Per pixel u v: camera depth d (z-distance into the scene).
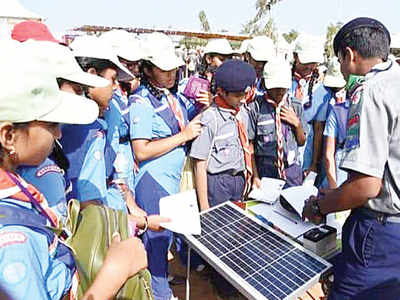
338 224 1.86
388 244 1.48
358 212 1.56
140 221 1.67
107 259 1.00
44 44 1.36
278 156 2.79
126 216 1.34
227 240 1.66
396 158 1.40
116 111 2.01
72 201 1.25
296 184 2.88
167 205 1.79
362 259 1.54
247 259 1.51
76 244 1.09
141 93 2.32
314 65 3.42
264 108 2.83
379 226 1.48
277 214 1.92
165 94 2.41
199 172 2.41
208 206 2.45
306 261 1.50
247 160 2.54
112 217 1.26
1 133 0.80
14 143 0.84
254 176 2.91
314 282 1.40
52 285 0.88
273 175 2.86
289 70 2.74
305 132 2.97
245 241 1.65
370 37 1.49
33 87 0.83
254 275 1.42
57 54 1.34
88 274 1.05
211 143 2.41
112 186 2.04
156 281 2.51
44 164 1.23
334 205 1.55
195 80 3.13
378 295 1.54
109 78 1.70
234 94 2.33
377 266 1.51
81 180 1.51
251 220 1.83
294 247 1.60
